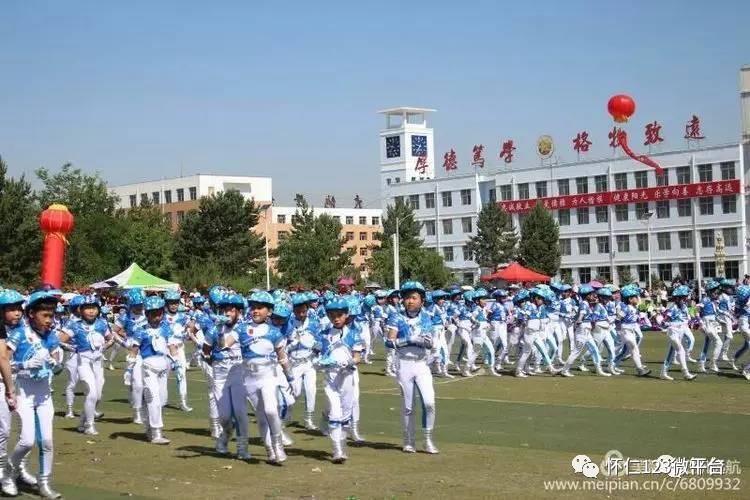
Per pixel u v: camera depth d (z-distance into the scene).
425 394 14.86
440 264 86.06
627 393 22.50
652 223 88.50
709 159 84.75
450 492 11.95
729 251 84.00
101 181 90.75
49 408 12.52
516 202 97.50
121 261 79.75
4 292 12.43
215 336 15.55
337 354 14.46
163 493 12.35
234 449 15.79
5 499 12.31
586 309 27.58
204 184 119.44
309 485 12.62
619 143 86.69
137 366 19.02
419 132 120.50
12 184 67.56
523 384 25.36
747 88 88.44
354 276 83.81
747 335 26.70
